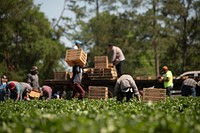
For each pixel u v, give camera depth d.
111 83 29.83
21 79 62.94
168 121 7.47
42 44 63.34
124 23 69.06
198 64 63.84
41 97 27.59
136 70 76.81
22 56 63.81
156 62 66.56
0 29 62.28
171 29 65.44
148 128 6.55
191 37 63.50
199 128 6.75
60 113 12.00
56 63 66.25
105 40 77.12
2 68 61.03
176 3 62.62
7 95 25.48
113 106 15.39
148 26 65.81
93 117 8.55
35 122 7.82
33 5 65.81
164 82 27.55
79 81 24.80
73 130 6.19
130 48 70.38
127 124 6.80
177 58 66.00
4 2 61.25
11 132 6.95
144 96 23.22
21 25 64.00
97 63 30.42
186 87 26.34
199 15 63.22
